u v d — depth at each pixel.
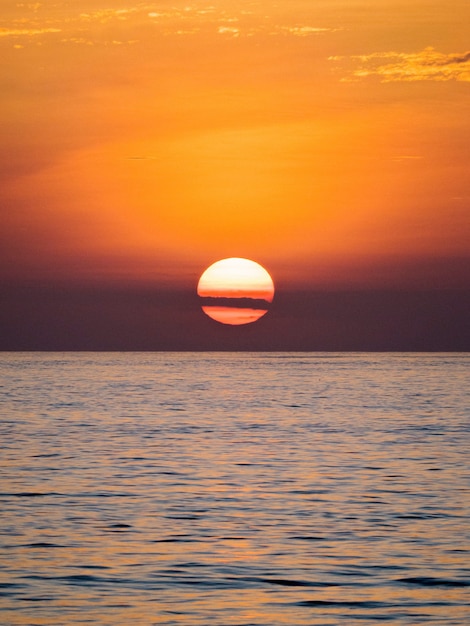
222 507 64.38
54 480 76.44
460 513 62.16
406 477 78.38
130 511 62.81
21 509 63.47
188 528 57.59
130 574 47.12
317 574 47.28
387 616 40.84
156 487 72.88
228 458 91.38
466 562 49.53
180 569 48.12
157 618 40.44
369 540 54.47
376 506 64.69
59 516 61.09
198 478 77.75
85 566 48.56
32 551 51.62
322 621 40.19
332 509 63.62
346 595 43.78
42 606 42.03
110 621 40.06
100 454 94.56
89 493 70.00
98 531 56.66
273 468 84.00
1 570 47.75
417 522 59.28
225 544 53.53
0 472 81.06
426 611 41.50
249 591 44.41
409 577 46.72
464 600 43.03
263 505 65.06
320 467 84.81
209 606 42.09
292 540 54.47
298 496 68.81
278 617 40.62
